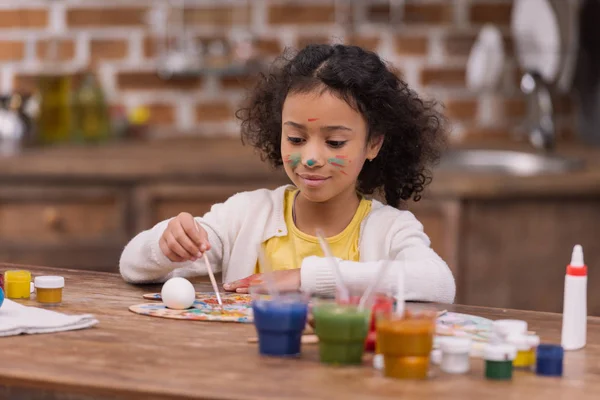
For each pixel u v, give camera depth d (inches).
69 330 65.2
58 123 160.4
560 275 137.2
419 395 52.7
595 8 168.2
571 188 135.0
